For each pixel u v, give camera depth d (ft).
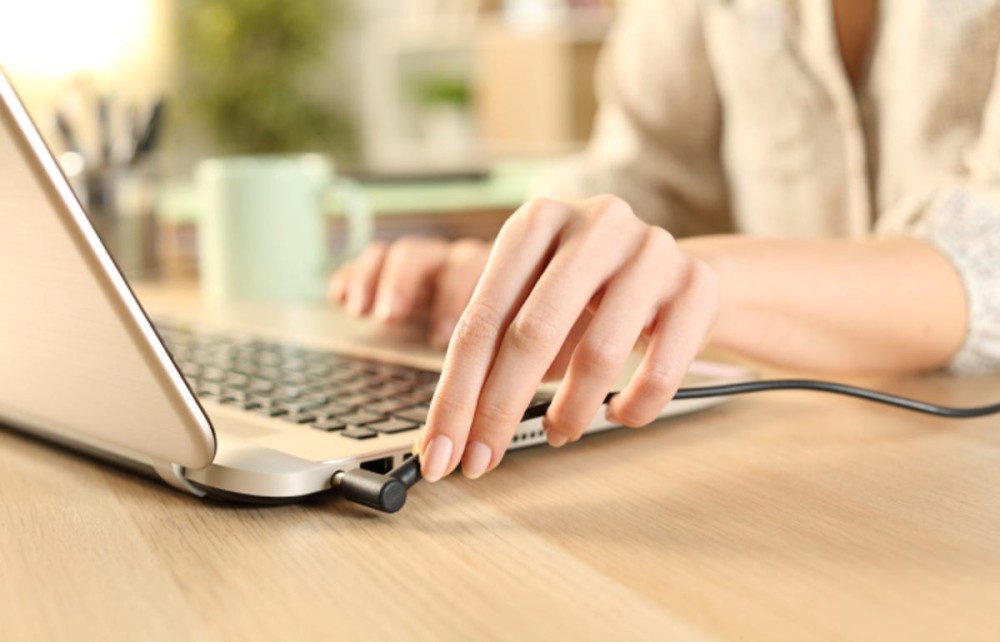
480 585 1.10
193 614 1.04
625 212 1.52
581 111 12.32
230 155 16.85
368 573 1.14
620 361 1.45
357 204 3.62
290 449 1.44
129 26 15.84
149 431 1.35
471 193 5.07
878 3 3.41
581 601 1.05
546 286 1.41
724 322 1.99
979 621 0.99
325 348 2.44
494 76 12.58
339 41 17.54
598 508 1.37
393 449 1.45
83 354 1.34
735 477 1.51
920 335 2.19
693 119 4.14
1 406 1.67
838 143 3.60
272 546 1.24
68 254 1.22
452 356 1.40
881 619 0.99
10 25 8.66
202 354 2.37
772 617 1.00
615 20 11.71
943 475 1.50
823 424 1.83
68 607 1.07
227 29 16.30
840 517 1.31
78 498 1.44
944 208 2.43
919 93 3.16
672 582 1.10
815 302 2.09
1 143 1.16
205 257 3.56
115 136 4.07
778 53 3.71
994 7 3.02
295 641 0.97
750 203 3.99
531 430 1.65
